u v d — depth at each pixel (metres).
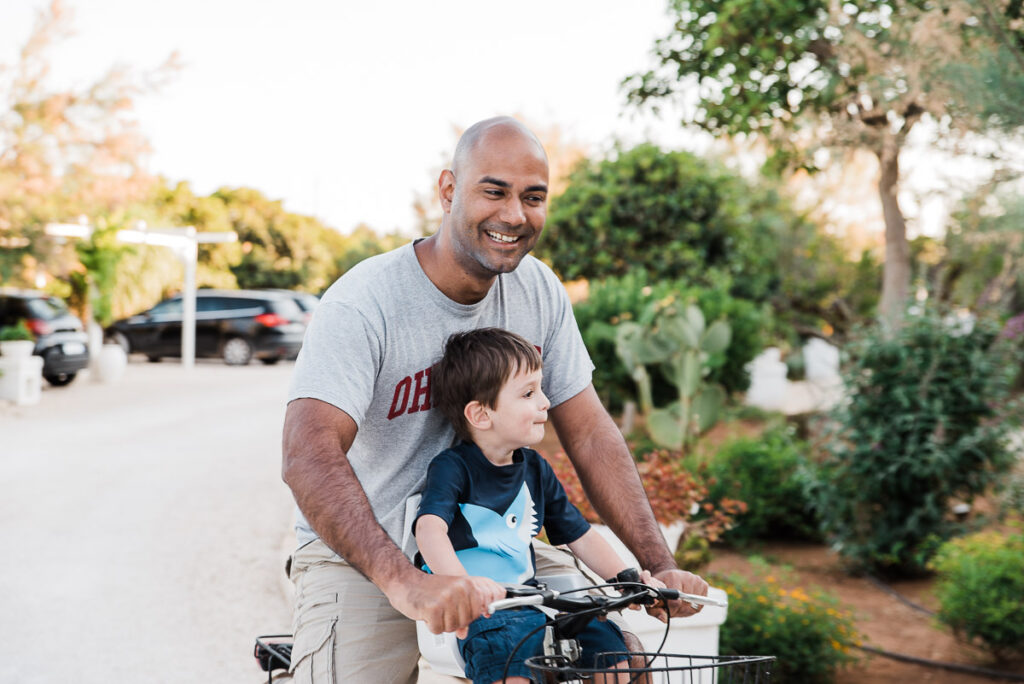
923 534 7.55
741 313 11.71
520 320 2.48
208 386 16.75
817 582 7.69
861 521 7.81
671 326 9.26
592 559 2.38
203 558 6.11
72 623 4.91
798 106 7.88
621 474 2.49
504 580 2.20
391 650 2.29
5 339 14.16
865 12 6.45
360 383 2.17
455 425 2.29
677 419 9.36
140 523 7.02
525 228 2.16
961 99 5.39
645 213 13.75
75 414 12.88
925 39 5.35
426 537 2.10
